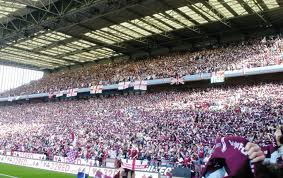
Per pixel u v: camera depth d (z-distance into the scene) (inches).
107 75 2192.4
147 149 1136.8
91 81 2223.2
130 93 2078.0
